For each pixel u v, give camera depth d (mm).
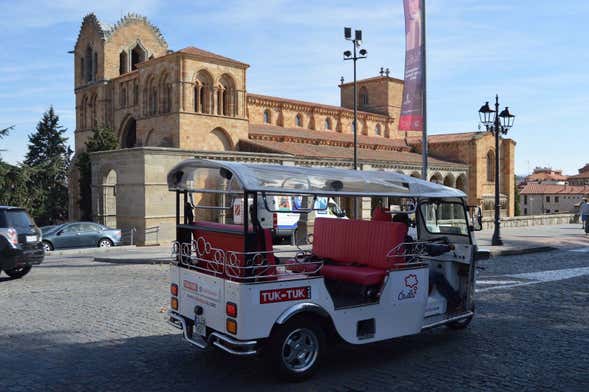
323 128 55750
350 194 7258
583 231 34281
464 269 8789
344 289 7621
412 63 18016
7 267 13953
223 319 6410
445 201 9188
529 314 10133
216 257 6891
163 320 9523
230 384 6355
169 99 41188
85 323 9305
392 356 7539
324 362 7277
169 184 7801
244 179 6301
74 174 50844
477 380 6469
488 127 23453
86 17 52781
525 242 24656
